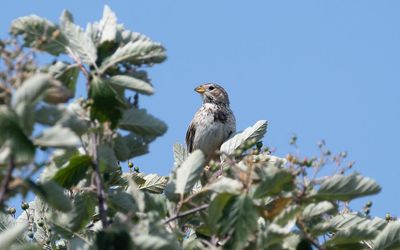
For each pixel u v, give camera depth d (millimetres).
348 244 10828
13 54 9008
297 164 10273
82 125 8766
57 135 8328
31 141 8320
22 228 8984
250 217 9789
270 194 10039
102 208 10359
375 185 10102
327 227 10375
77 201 11164
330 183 10148
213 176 11062
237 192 9953
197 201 10766
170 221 10570
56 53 10547
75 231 11133
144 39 10992
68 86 10547
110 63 10391
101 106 10273
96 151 10398
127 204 10680
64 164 10594
